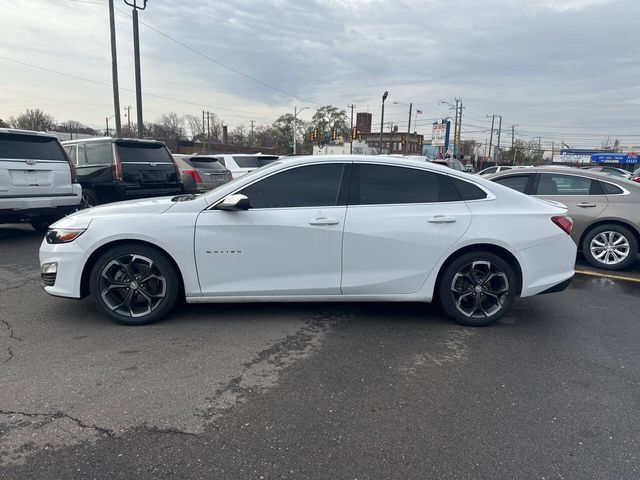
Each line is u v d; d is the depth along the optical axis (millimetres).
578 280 6316
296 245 4109
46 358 3486
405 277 4207
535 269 4270
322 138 81250
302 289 4188
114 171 8844
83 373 3260
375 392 3094
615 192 7062
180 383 3150
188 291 4141
